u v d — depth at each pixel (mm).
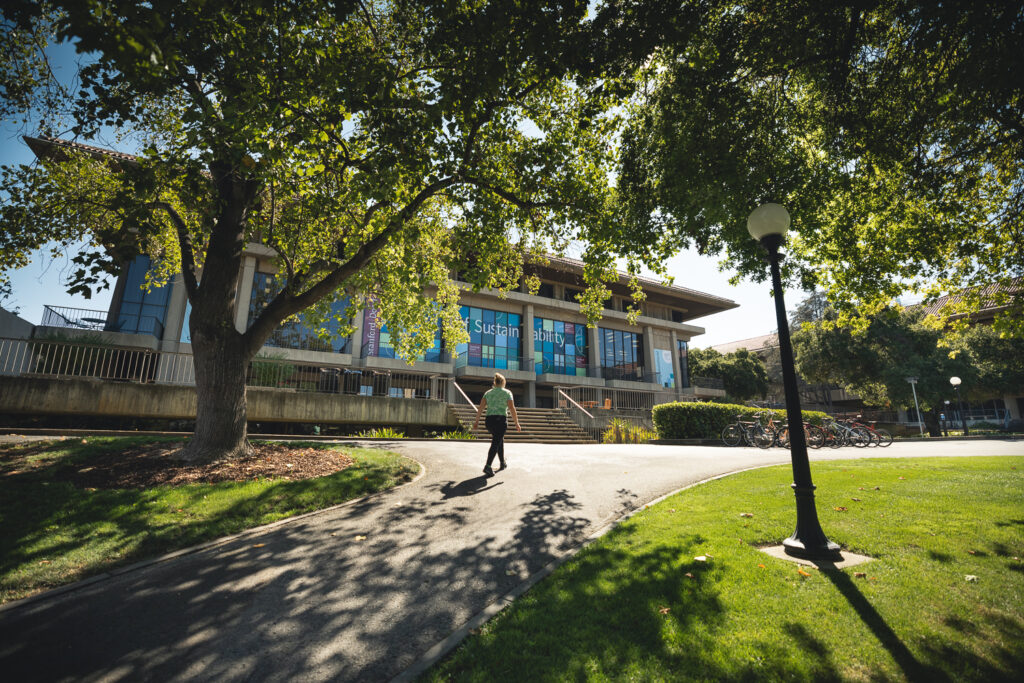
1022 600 3227
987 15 4852
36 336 17406
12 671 2600
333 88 5500
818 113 7633
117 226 7867
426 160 6363
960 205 8516
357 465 8141
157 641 2957
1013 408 39812
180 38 4605
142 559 4340
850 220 9086
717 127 7262
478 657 2631
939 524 4957
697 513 5641
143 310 21328
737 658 2566
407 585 3809
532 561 4316
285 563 4277
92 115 5773
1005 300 9172
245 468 7285
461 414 17828
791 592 3396
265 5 5172
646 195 8586
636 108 8430
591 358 34906
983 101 6160
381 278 12320
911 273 9758
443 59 5996
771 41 6363
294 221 10883
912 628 2887
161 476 6582
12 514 4867
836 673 2447
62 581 3805
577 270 31594
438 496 6695
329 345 24922
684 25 5555
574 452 11438
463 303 30828
